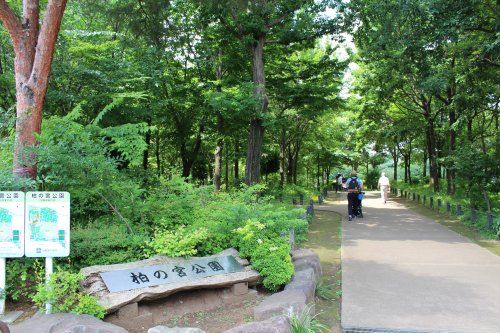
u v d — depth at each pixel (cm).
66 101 1212
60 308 498
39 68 705
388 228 1334
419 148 3922
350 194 1542
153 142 2538
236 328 456
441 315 551
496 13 1276
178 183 962
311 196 2512
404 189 3322
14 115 732
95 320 473
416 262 848
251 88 1498
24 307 568
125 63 1312
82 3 1550
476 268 796
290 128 2719
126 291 542
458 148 1614
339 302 629
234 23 1670
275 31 1748
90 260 639
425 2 1234
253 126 1648
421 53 1423
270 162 3084
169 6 1659
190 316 582
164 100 1622
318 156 4062
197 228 743
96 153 740
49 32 704
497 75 1505
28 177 670
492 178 1418
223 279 613
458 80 1546
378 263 842
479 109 1898
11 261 608
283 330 444
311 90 1798
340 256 916
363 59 2014
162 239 651
